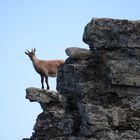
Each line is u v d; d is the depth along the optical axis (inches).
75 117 2699.3
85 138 2496.3
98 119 2448.3
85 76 2645.2
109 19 2591.0
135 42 2529.5
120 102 2524.6
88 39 2605.8
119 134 2425.0
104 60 2586.1
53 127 3710.6
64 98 2797.7
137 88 2517.2
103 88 2554.1
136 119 2468.0
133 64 2513.5
